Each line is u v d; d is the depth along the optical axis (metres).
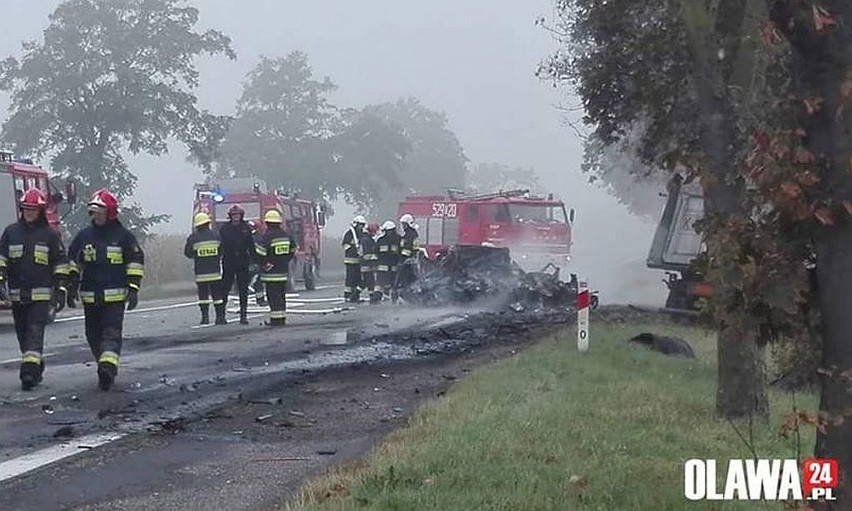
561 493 6.22
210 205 33.94
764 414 9.34
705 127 8.70
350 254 26.77
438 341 15.91
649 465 7.07
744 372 9.33
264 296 25.75
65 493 6.95
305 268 36.41
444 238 32.62
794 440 8.20
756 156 4.64
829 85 4.55
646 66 14.24
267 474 7.40
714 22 8.80
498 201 31.92
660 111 14.02
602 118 15.77
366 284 26.48
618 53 14.77
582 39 15.91
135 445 8.43
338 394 10.80
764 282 4.65
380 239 26.14
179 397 10.75
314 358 13.91
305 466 7.60
